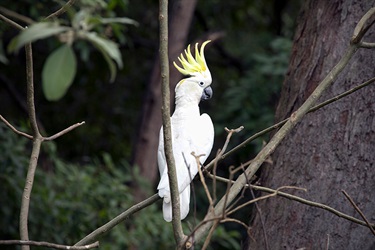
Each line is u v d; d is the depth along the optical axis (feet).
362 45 17.74
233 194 16.67
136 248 41.50
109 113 61.77
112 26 23.18
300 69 23.02
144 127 51.60
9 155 37.58
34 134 18.30
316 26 22.97
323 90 17.58
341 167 21.06
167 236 41.06
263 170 22.80
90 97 61.57
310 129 21.65
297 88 22.86
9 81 57.77
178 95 23.17
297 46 23.53
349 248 20.59
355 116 21.20
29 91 17.63
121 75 62.13
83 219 39.19
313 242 20.94
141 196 47.57
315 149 21.43
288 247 21.27
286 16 65.92
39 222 37.99
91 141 60.44
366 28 17.43
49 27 11.44
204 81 23.18
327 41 22.52
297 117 17.42
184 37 50.70
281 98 23.62
